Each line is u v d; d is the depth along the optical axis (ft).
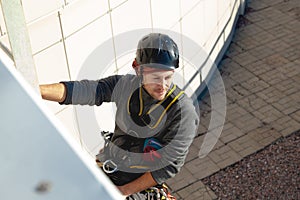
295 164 24.66
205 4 28.04
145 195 10.34
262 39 34.78
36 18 15.80
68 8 17.01
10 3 7.05
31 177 3.11
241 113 28.04
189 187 23.56
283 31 35.53
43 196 3.01
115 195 3.03
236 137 26.37
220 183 23.71
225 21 32.83
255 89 29.94
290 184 23.59
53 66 17.08
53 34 16.70
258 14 37.65
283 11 37.88
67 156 3.21
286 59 32.55
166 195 10.49
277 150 25.52
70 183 3.07
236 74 31.27
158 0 22.54
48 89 9.82
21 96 3.67
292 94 29.43
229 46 34.24
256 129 26.91
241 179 23.94
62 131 3.38
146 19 21.79
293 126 27.09
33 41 16.01
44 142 3.31
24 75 7.62
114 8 19.39
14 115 3.51
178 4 24.47
